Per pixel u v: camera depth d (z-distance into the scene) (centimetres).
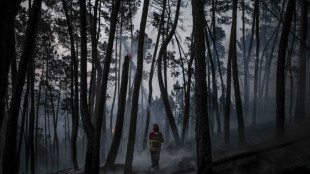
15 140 661
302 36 1427
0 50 241
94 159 718
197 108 630
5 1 240
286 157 640
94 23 1348
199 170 600
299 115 1338
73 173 1159
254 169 622
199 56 650
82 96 767
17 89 660
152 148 1000
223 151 1001
